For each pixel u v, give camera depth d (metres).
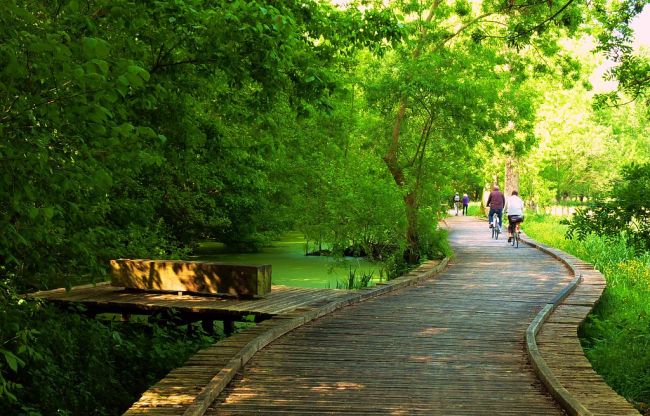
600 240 25.94
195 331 14.27
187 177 18.91
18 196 6.16
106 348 11.66
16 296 8.62
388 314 12.83
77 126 6.77
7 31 5.90
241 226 28.69
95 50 5.37
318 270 24.28
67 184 6.47
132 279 14.95
